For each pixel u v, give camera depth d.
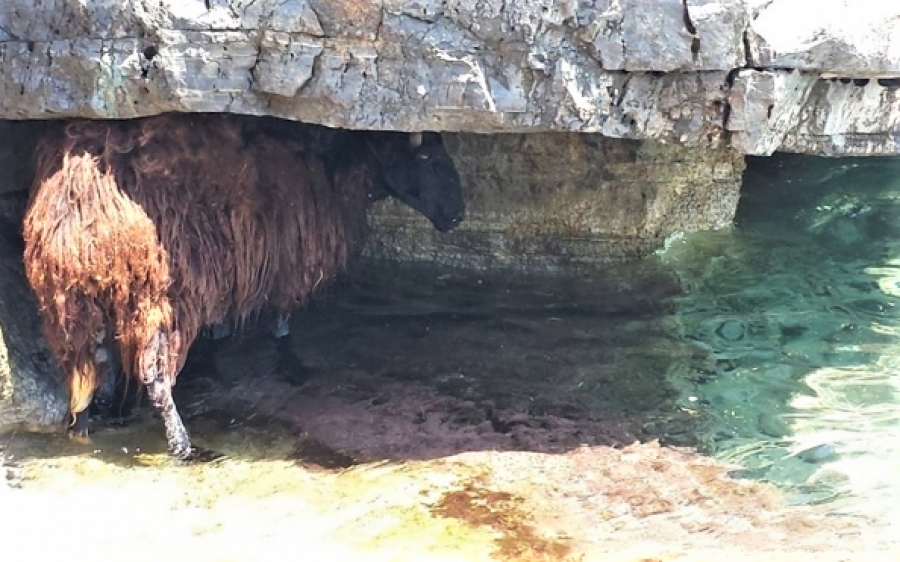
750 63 4.34
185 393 5.00
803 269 6.21
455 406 4.87
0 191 4.96
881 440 4.47
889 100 4.83
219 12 4.11
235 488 4.17
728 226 6.58
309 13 4.09
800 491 4.10
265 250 4.87
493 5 4.11
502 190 6.24
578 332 5.66
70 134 4.31
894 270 6.15
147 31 4.14
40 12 4.18
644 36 4.22
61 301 4.20
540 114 4.32
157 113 4.34
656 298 6.01
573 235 6.32
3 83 4.30
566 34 4.21
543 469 4.30
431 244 6.47
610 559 3.61
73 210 4.19
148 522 3.92
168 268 4.38
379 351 5.45
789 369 5.17
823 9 4.40
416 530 3.81
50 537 3.81
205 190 4.58
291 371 5.24
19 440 4.55
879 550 3.65
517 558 3.61
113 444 4.54
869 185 6.97
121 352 4.43
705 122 4.48
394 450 4.48
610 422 4.72
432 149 5.45
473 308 5.98
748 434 4.58
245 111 4.32
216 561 3.63
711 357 5.32
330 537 3.78
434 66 4.20
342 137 5.29
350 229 5.43
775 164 7.04
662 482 4.18
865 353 5.30
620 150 6.01
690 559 3.60
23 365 4.62
